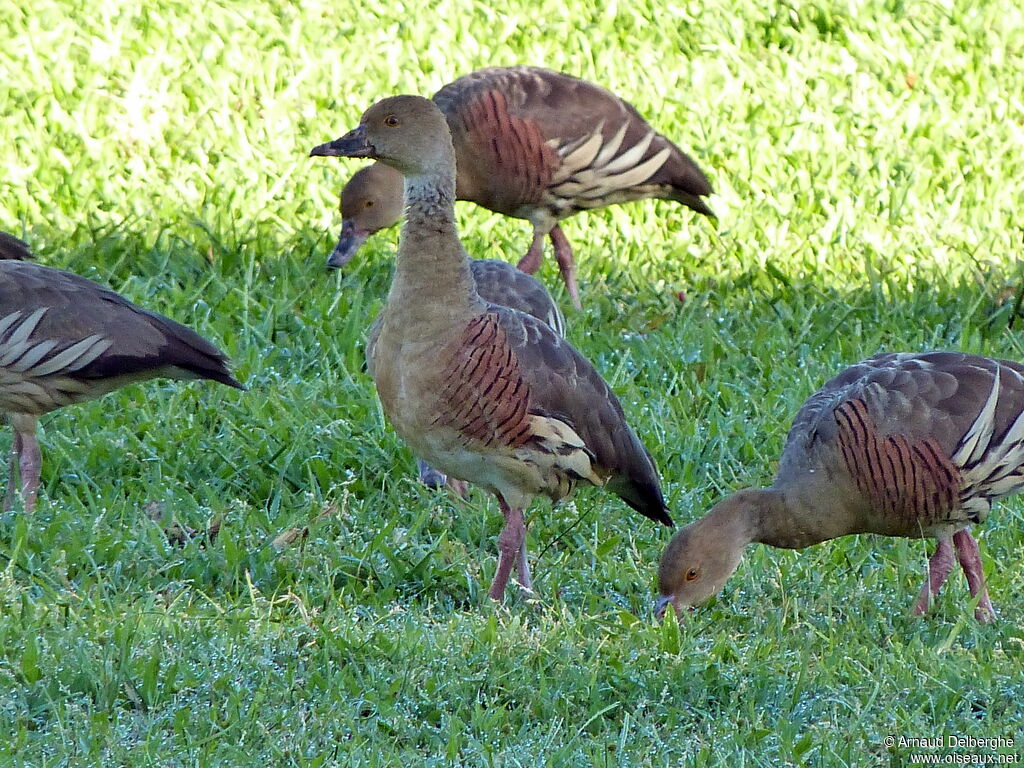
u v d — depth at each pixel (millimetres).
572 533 11273
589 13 22266
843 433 10148
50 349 10867
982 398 10086
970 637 9992
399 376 9977
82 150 17469
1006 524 11625
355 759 8094
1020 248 17219
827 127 19578
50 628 9234
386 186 15219
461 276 9898
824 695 9070
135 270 15180
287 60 20047
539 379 10016
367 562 10461
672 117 19469
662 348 14031
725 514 10227
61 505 11039
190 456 11797
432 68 20203
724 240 16875
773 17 22688
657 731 8664
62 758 7859
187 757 8008
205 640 9117
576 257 16406
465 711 8711
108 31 20125
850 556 11109
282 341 13750
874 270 15938
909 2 23406
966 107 20766
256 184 17062
